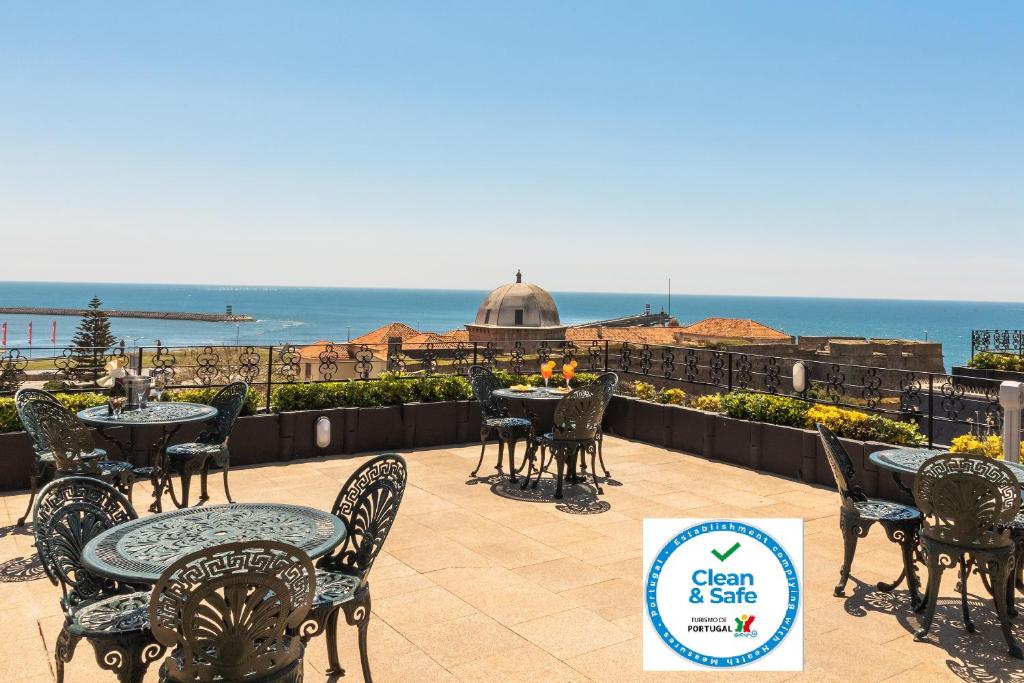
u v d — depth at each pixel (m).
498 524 5.79
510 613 4.04
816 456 7.19
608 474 7.39
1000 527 3.71
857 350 27.05
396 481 3.31
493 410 7.84
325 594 2.99
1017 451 5.51
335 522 3.14
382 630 3.80
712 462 8.20
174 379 8.66
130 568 2.56
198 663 2.28
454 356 10.45
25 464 6.55
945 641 3.76
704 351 9.63
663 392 9.64
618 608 4.14
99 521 3.28
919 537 3.91
